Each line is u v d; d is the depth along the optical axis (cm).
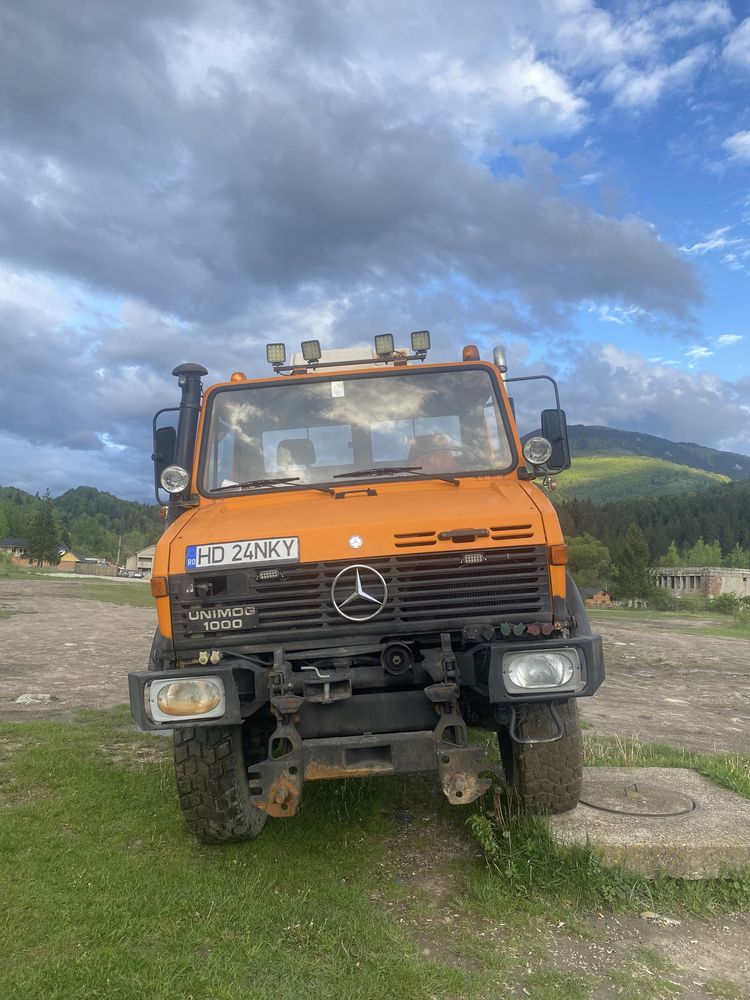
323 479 515
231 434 533
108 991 297
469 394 538
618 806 463
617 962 330
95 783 557
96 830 467
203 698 378
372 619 395
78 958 320
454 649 410
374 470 510
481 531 401
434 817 505
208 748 428
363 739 375
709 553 16050
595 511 16775
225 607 400
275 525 419
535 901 379
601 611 5588
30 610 2298
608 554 10750
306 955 328
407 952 331
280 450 528
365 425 531
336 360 616
